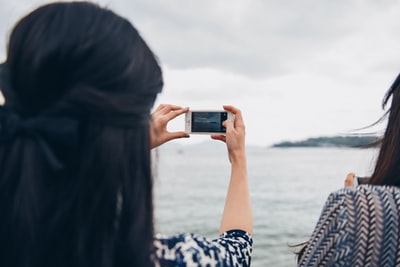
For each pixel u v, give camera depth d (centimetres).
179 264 111
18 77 97
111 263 97
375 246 121
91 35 98
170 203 3425
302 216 2856
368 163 154
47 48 96
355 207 125
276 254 1814
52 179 97
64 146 95
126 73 98
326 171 6838
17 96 97
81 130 96
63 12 101
